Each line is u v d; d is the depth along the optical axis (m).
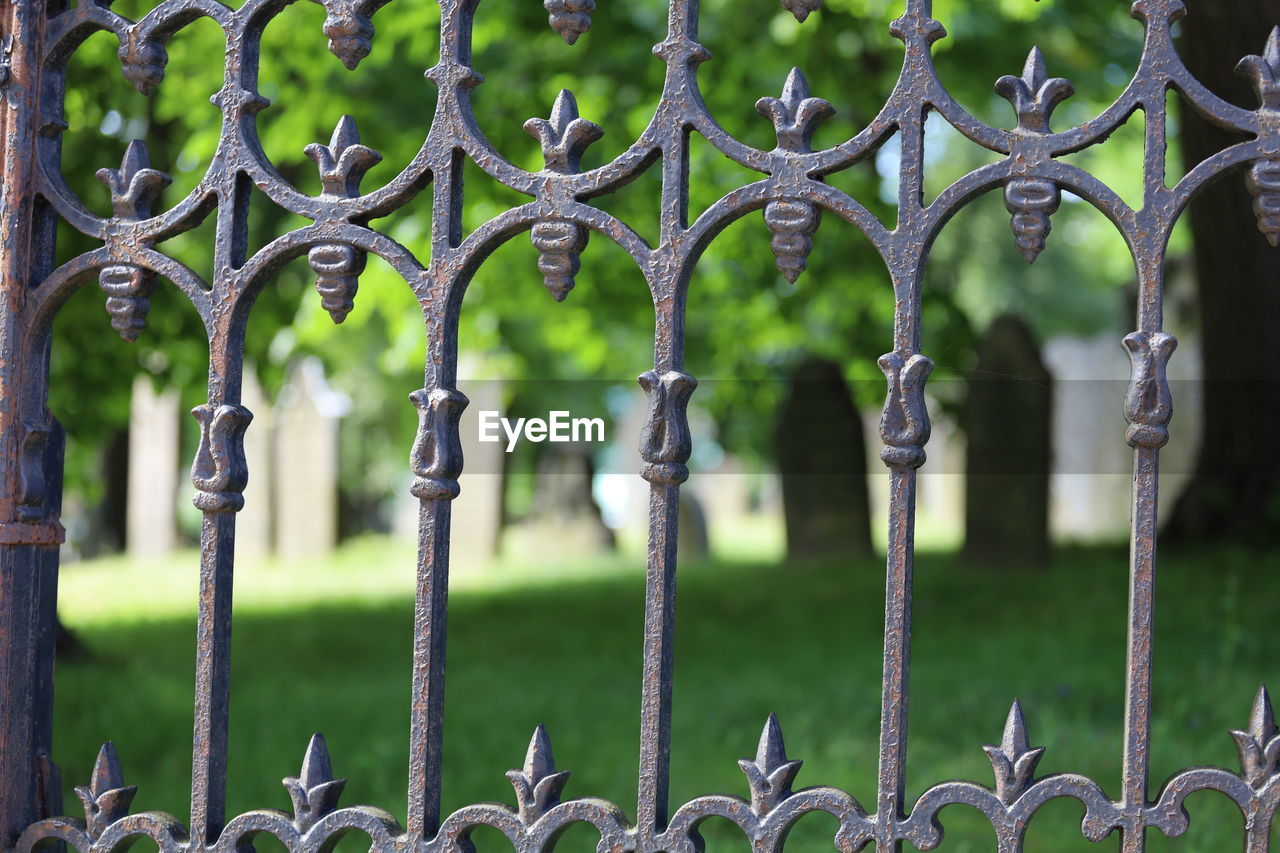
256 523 17.45
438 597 2.04
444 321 2.04
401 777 4.50
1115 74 10.67
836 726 5.08
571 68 8.62
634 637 8.12
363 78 8.41
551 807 1.99
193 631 8.36
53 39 2.22
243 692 6.04
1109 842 3.61
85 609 9.92
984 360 10.95
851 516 12.91
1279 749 1.80
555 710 5.64
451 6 2.05
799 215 1.91
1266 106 1.82
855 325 11.77
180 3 2.14
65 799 4.14
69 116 5.75
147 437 18.53
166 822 2.11
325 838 2.04
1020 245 1.85
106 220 2.17
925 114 1.90
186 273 2.12
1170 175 12.60
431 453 2.03
